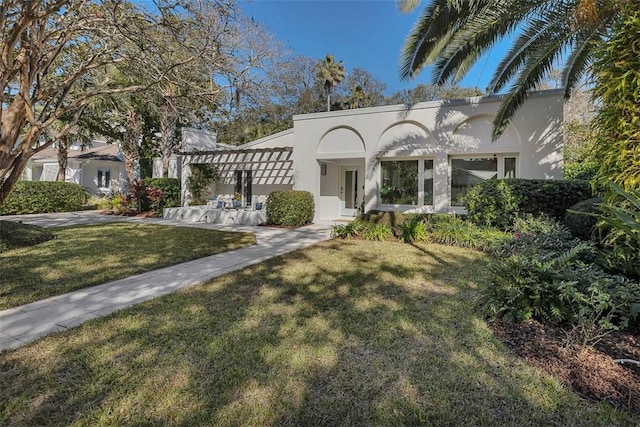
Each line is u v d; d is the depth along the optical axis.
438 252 8.15
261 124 29.64
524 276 4.04
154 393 2.69
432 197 12.22
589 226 6.49
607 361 3.01
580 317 3.30
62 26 6.70
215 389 2.75
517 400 2.58
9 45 5.85
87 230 11.46
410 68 9.23
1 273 6.12
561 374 2.87
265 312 4.35
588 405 2.49
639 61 3.85
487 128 11.04
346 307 4.52
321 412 2.49
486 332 3.71
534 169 10.47
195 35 7.01
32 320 4.14
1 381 2.85
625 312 3.42
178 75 7.51
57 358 3.21
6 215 16.16
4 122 6.52
